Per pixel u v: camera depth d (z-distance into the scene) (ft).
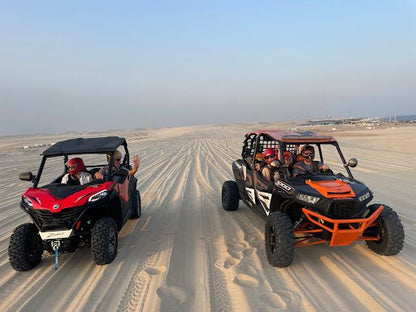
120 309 11.25
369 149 64.39
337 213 13.51
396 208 22.57
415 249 15.39
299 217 15.84
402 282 12.36
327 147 69.72
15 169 50.01
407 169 39.11
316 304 11.09
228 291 12.18
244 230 19.22
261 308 10.96
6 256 16.83
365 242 16.24
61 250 15.17
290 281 12.78
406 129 135.95
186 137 149.79
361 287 12.12
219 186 32.58
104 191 15.55
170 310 11.05
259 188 17.76
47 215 14.37
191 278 13.35
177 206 25.39
